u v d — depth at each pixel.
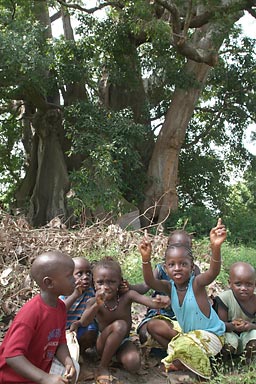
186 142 22.66
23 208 19.53
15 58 14.32
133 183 19.06
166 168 19.55
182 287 4.71
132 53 17.70
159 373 4.75
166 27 14.84
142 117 19.97
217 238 4.36
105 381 4.43
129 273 7.22
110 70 18.03
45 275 3.62
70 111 16.83
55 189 18.61
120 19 17.20
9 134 22.84
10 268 6.41
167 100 21.05
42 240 7.88
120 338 4.48
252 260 9.12
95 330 4.81
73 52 17.38
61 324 3.72
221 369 4.56
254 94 21.73
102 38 17.20
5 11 16.91
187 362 4.51
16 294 6.04
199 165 22.36
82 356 4.95
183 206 22.47
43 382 3.35
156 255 7.96
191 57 15.91
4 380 3.48
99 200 15.27
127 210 16.19
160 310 5.23
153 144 20.25
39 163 19.80
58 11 20.77
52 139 19.27
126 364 4.59
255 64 21.22
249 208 24.58
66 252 7.86
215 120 22.55
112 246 8.44
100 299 4.43
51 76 17.41
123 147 15.95
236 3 15.62
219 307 5.03
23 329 3.46
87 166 16.45
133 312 6.20
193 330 4.66
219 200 22.69
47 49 16.22
